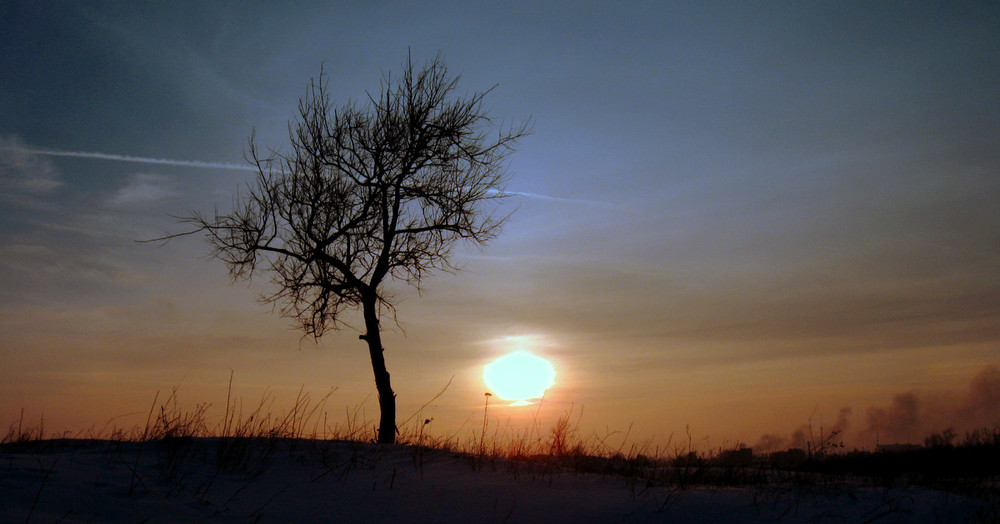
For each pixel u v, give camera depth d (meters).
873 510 7.65
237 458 8.72
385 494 7.77
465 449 11.04
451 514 7.09
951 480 10.70
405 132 14.23
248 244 13.72
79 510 5.66
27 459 7.12
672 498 7.73
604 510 7.30
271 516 6.62
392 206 14.23
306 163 14.16
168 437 9.27
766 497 8.02
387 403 13.34
